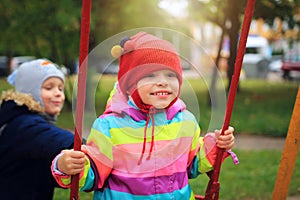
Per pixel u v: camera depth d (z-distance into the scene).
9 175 2.71
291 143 2.51
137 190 2.04
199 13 11.00
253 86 15.46
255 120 8.86
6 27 9.57
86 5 1.72
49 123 2.85
